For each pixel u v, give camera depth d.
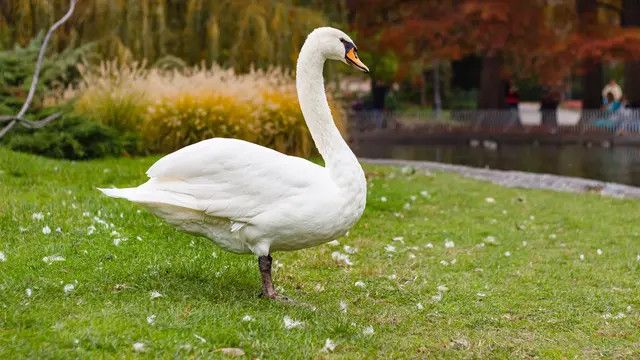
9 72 14.77
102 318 4.76
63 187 10.05
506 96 35.53
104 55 18.61
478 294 6.61
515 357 5.14
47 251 6.46
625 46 28.81
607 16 37.81
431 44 32.00
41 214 7.62
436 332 5.57
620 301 6.62
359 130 33.44
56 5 18.67
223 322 4.91
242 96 16.05
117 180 11.39
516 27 29.56
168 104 15.69
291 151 16.39
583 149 26.14
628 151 25.08
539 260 8.12
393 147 27.77
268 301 5.62
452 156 23.98
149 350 4.35
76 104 15.83
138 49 18.77
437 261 7.87
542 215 11.05
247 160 5.40
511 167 20.56
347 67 36.78
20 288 5.37
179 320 4.84
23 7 18.33
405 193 12.22
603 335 5.74
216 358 4.37
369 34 34.16
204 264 6.59
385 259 7.83
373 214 10.29
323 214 5.44
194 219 5.51
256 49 19.34
